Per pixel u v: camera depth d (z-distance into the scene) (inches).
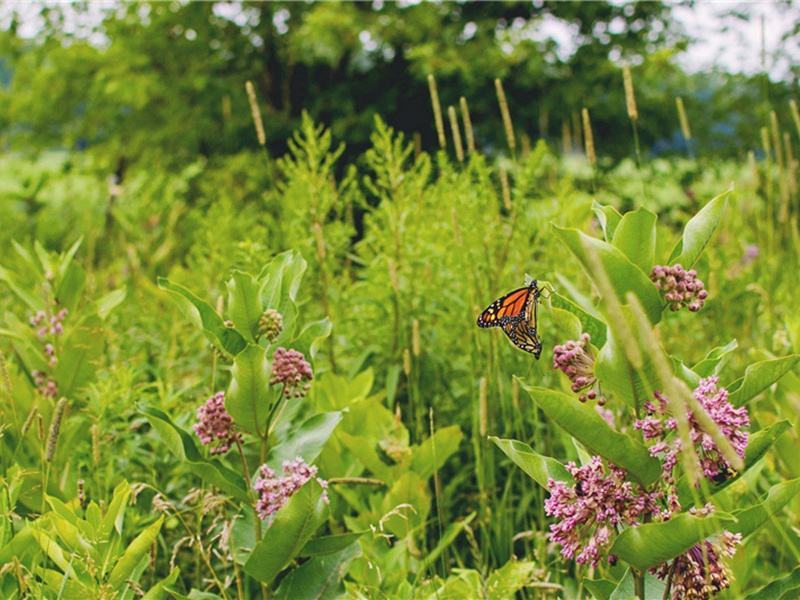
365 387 147.7
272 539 92.1
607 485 74.7
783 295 184.9
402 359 160.2
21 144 538.6
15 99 539.8
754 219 228.4
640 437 78.1
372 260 181.3
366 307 168.2
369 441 140.7
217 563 123.8
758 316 178.9
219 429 97.6
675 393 56.1
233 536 103.5
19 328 144.9
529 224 171.6
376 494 133.9
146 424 148.5
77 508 108.0
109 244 289.9
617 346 71.4
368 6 504.7
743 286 177.2
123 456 126.6
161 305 215.0
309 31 444.8
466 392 153.9
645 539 71.0
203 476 98.3
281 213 182.2
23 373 144.5
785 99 358.9
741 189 246.4
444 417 159.9
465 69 439.8
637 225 75.3
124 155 507.5
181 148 501.0
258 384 92.5
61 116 540.1
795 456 118.0
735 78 405.4
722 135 481.1
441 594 103.7
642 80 476.1
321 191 162.7
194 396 155.1
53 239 343.3
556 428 145.2
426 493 136.3
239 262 167.8
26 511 118.6
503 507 130.6
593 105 475.8
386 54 501.7
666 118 492.7
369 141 468.4
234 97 491.2
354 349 168.7
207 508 100.2
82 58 504.7
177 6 506.3
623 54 505.0
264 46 521.3
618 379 74.1
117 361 153.6
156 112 525.0
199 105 491.5
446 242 170.2
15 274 150.2
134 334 178.7
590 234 167.9
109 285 237.6
